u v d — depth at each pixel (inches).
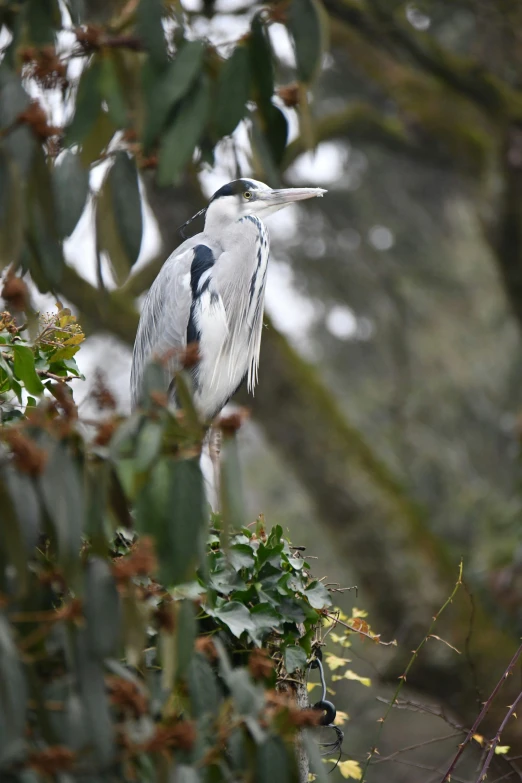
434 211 1154.7
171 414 138.7
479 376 1115.9
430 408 1093.1
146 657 178.2
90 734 135.6
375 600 624.4
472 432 1102.4
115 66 181.9
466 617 578.6
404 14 659.4
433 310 1137.4
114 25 189.2
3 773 133.5
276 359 664.4
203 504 138.6
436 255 1161.4
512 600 559.8
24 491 132.6
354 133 812.0
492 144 735.7
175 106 184.9
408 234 1135.0
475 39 816.9
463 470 1056.2
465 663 555.8
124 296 648.4
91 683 136.6
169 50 194.9
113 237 180.9
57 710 139.9
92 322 638.5
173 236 634.2
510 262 700.7
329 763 285.7
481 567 607.8
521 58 730.2
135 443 139.2
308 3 187.2
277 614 203.0
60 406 155.3
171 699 164.2
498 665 550.6
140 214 181.6
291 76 519.8
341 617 257.8
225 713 158.7
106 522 145.5
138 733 148.1
